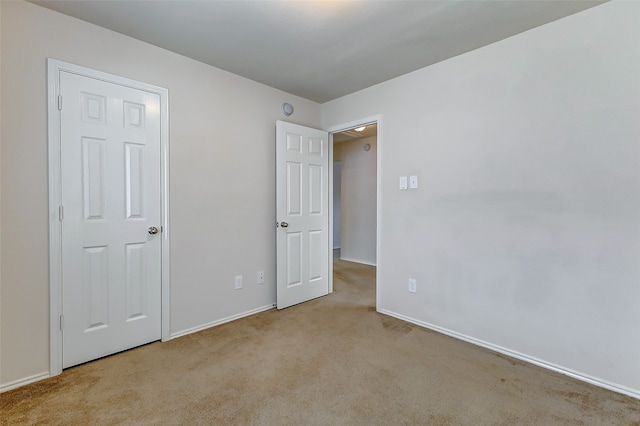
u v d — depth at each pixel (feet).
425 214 8.63
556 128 6.41
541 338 6.68
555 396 5.62
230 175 9.05
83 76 6.46
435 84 8.34
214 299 8.75
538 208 6.68
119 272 7.06
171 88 7.77
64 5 5.90
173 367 6.50
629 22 5.60
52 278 6.14
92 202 6.64
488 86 7.36
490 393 5.68
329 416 5.05
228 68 8.67
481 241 7.55
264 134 9.90
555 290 6.49
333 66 8.53
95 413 5.07
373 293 11.99
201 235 8.43
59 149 6.20
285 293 10.25
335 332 8.33
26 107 5.83
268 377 6.15
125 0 5.73
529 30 6.71
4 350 5.69
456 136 7.95
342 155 19.22
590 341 6.09
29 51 5.86
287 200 10.26
